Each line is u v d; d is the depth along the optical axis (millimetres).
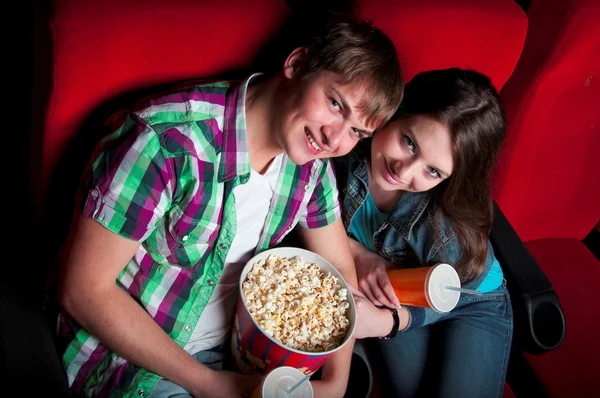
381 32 984
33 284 1080
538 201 1771
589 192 1820
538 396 1463
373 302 1309
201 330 1118
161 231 999
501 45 1328
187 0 980
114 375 1013
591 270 1757
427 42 1261
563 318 1348
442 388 1355
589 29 1402
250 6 1029
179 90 975
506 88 1594
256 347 978
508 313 1439
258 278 1056
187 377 986
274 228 1137
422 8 1226
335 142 947
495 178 1664
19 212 1569
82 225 884
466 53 1312
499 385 1400
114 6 920
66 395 845
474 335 1405
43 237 1124
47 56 919
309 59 946
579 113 1620
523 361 1496
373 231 1437
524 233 1846
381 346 1436
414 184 1236
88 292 904
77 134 999
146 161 885
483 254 1315
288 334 1005
